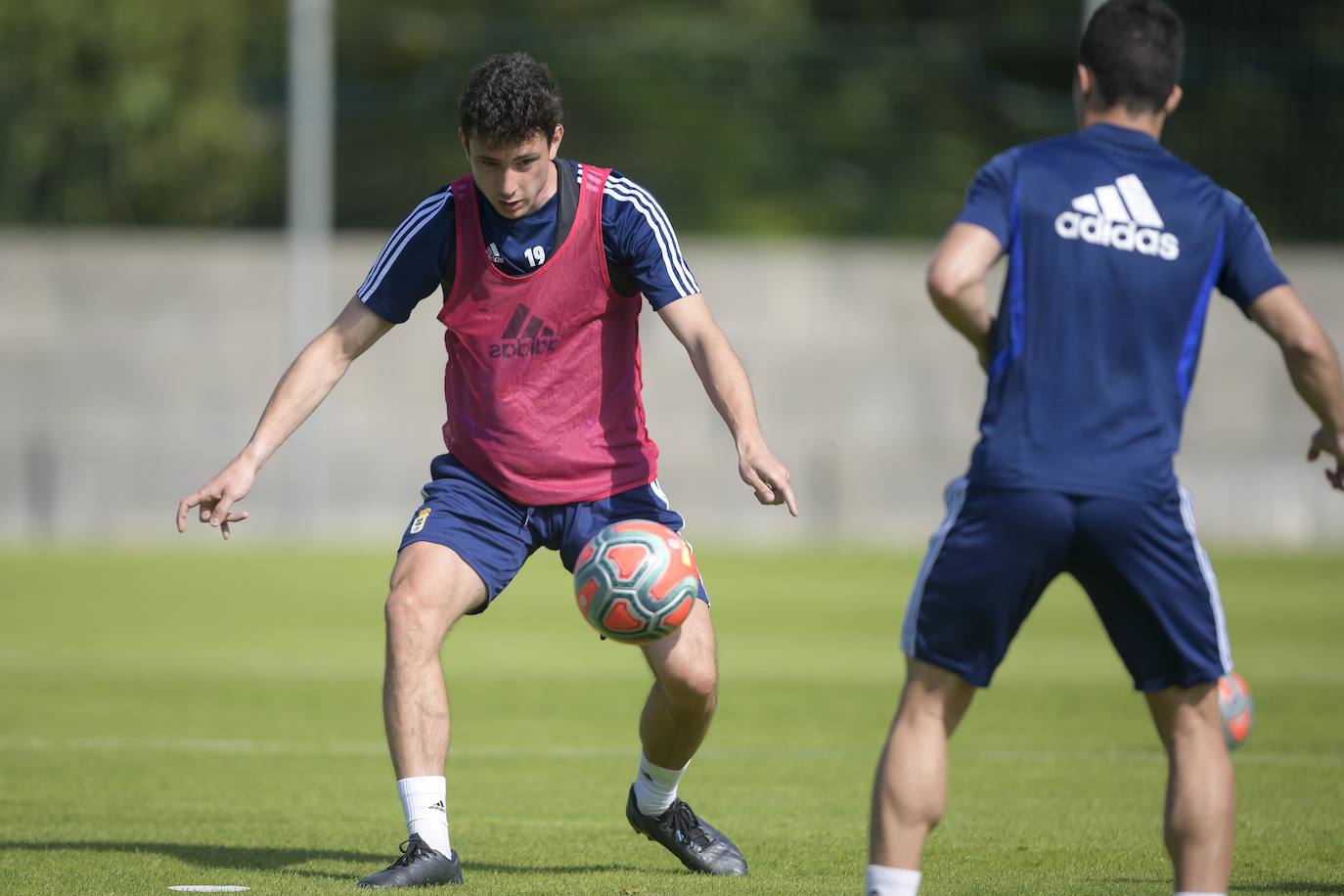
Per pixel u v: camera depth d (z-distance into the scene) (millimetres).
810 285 89500
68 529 87188
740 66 113125
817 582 68312
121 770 27391
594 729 33094
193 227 110250
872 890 14070
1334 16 97250
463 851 20531
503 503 18797
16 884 17859
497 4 121250
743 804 24422
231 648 47219
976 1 117062
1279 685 39625
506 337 18422
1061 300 14133
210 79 110625
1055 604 64062
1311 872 18984
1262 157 97875
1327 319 89750
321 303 87625
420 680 17875
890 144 113562
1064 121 113500
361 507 87375
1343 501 89812
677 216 110875
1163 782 26297
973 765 28094
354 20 115875
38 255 86688
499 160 17328
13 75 104938
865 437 89812
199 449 87625
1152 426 14133
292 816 23234
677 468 88312
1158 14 14898
